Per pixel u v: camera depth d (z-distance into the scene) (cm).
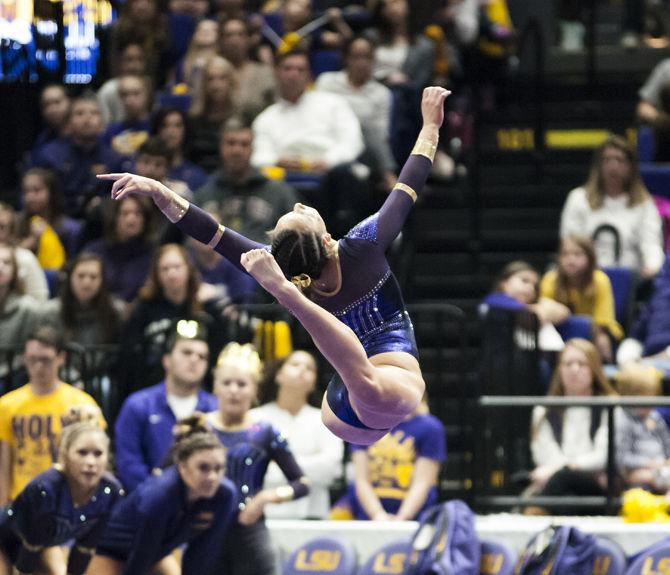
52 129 2638
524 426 1819
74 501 1573
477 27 2981
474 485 1808
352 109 2494
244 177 2159
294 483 1697
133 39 2775
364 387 1119
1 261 2000
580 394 1844
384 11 2683
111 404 1920
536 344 1950
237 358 1725
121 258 2134
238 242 1212
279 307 1989
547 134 3061
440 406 2016
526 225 2700
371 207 2409
